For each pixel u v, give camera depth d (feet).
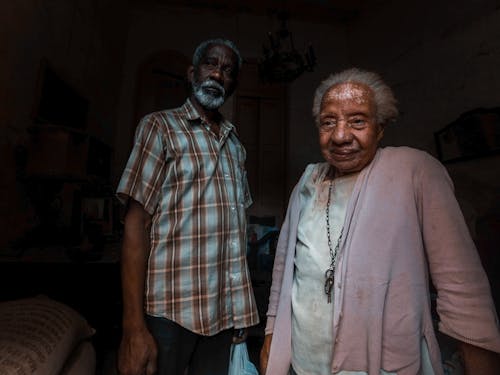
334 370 2.11
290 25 17.99
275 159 17.47
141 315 2.82
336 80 2.52
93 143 9.21
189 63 16.55
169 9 16.84
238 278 3.33
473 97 9.73
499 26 8.98
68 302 5.30
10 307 3.54
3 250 6.15
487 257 7.98
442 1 11.25
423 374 2.02
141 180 2.91
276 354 2.52
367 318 2.04
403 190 2.12
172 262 2.94
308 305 2.39
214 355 3.23
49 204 7.28
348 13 17.52
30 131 7.00
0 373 2.42
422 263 2.07
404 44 13.39
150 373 2.79
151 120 3.13
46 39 8.21
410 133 12.52
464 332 1.84
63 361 3.17
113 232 9.12
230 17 17.38
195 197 3.07
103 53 12.89
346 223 2.26
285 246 3.03
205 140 3.31
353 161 2.35
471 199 9.43
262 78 12.93
